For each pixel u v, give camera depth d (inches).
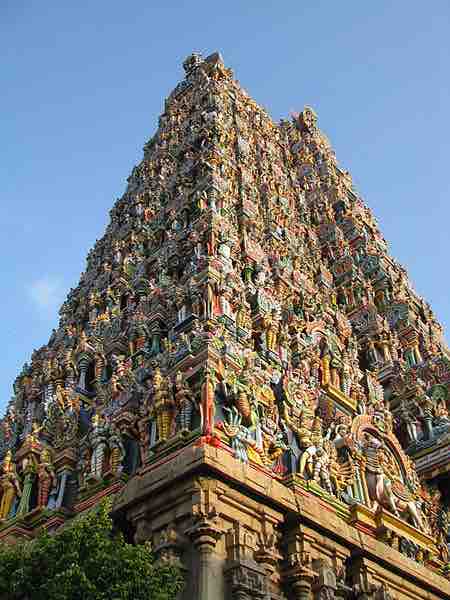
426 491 1243.2
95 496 928.3
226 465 780.6
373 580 888.9
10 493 1016.2
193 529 736.3
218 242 1282.0
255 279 1315.2
